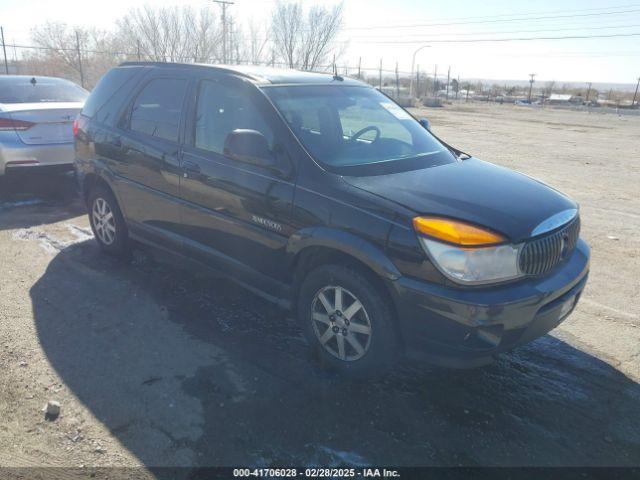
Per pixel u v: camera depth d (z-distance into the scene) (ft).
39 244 18.40
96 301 14.21
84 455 8.82
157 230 14.99
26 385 10.57
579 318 14.25
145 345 12.14
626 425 9.99
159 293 14.76
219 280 15.69
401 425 9.77
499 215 9.77
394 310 10.11
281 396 10.44
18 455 8.80
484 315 9.09
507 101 212.43
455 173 11.80
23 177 25.04
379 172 11.34
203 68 13.87
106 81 17.21
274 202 11.41
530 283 9.75
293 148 11.39
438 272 9.29
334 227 10.41
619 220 24.17
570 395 10.84
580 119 110.32
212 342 12.36
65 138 23.39
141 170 14.92
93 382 10.73
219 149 12.80
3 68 114.21
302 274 11.57
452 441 9.41
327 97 13.47
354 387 10.81
